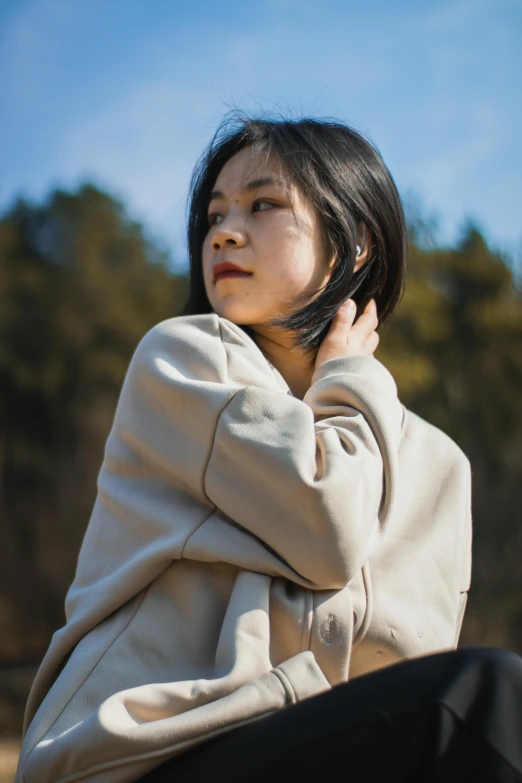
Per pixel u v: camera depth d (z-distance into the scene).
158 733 1.17
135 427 1.49
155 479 1.47
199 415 1.40
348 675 1.39
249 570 1.35
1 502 18.72
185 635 1.34
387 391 1.51
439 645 1.44
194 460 1.40
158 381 1.46
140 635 1.34
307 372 1.73
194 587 1.36
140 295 19.67
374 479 1.38
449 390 17.48
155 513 1.42
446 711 1.03
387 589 1.45
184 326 1.56
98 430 19.14
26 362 19.16
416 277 17.12
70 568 18.56
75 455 19.09
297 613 1.33
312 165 1.72
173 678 1.31
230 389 1.41
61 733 1.26
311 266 1.70
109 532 1.48
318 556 1.31
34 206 19.92
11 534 18.59
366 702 1.08
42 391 19.11
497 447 17.56
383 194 1.82
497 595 16.92
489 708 1.03
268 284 1.67
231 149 1.80
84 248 19.62
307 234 1.70
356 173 1.78
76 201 19.92
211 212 1.76
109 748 1.17
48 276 19.61
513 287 18.28
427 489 1.62
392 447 1.45
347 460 1.35
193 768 1.16
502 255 18.19
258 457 1.34
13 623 18.06
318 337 1.71
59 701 1.30
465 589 1.59
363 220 1.79
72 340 19.27
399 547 1.51
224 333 1.57
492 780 1.00
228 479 1.37
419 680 1.07
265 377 1.53
